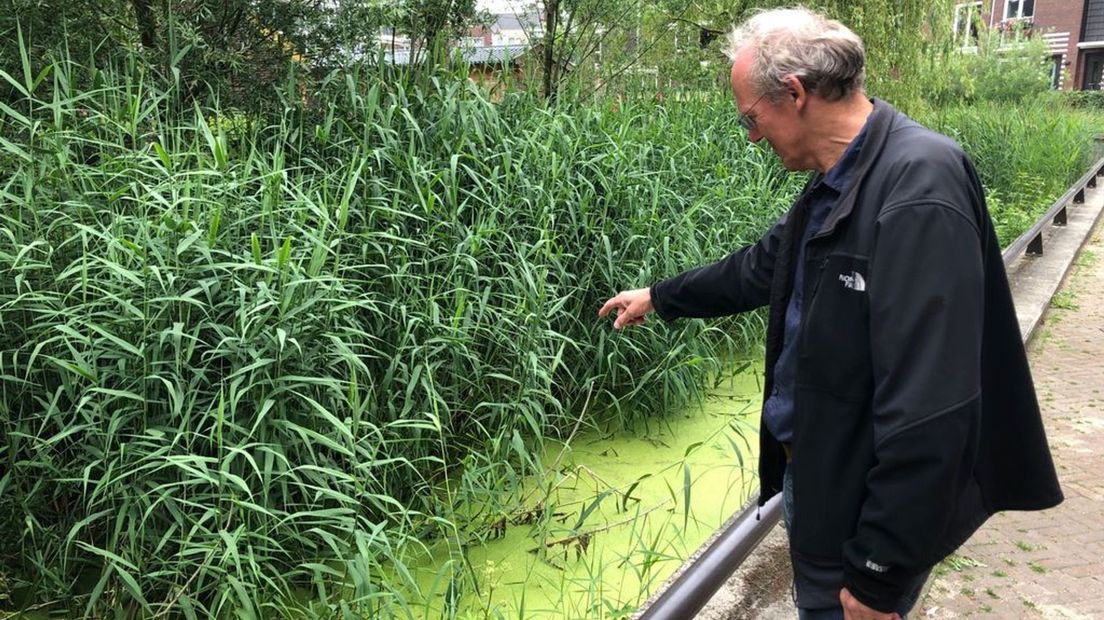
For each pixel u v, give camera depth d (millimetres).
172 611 2504
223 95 3857
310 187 3326
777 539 3025
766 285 2053
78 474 2547
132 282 2539
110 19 3516
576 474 3529
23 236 2693
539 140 4242
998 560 3068
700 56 7352
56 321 2580
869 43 8719
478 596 2756
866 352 1435
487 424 3510
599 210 4234
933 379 1283
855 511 1492
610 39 6641
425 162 3754
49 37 3420
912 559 1326
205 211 2857
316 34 4012
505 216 3736
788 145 1594
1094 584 2924
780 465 1852
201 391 2580
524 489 3410
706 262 4453
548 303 3658
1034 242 7484
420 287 3457
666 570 2922
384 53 4195
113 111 3111
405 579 2666
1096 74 32375
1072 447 4035
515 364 3402
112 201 2699
